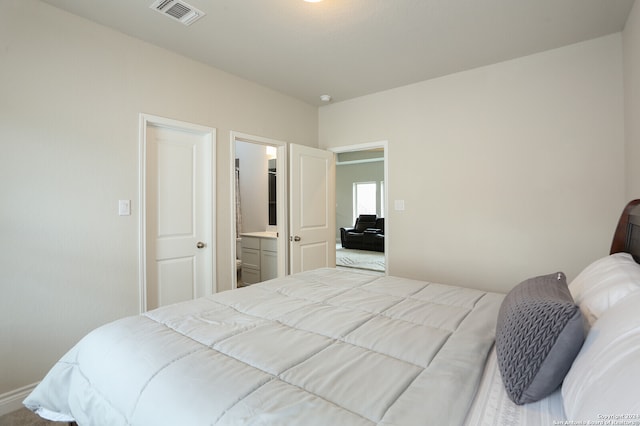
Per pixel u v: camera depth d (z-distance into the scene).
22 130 1.95
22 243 1.95
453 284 3.20
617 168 2.46
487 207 3.01
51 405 1.23
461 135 3.14
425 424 0.71
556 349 0.79
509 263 2.91
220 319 1.35
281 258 3.74
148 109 2.54
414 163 3.42
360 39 2.52
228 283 3.13
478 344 1.09
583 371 0.71
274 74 3.18
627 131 2.33
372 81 3.36
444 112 3.23
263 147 4.89
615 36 2.45
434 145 3.29
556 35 2.47
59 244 2.09
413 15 2.21
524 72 2.82
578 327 0.79
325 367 0.95
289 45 2.61
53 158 2.07
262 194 4.93
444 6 2.10
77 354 1.24
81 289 2.19
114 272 2.34
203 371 0.93
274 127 3.60
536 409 0.79
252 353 1.03
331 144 4.09
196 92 2.87
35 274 2.00
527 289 1.12
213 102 3.00
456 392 0.83
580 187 2.60
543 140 2.75
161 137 2.72
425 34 2.45
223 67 3.01
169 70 2.68
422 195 3.38
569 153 2.64
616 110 2.46
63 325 2.11
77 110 2.17
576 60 2.60
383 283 1.93
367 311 1.45
